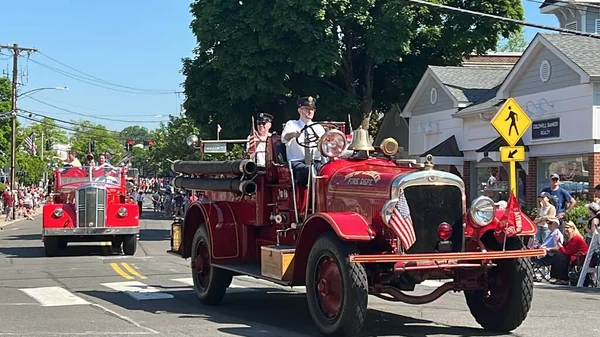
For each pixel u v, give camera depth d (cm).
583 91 2050
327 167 878
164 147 6681
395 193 762
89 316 973
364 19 2662
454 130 2725
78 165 2106
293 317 970
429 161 799
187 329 873
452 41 3011
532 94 2281
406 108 3042
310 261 810
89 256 1944
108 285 1314
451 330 872
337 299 777
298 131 909
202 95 2878
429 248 779
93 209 1944
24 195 5275
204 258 1083
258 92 2698
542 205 1538
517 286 819
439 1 2848
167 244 2395
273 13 2548
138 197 4544
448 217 787
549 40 2167
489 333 852
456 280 822
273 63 2667
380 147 911
